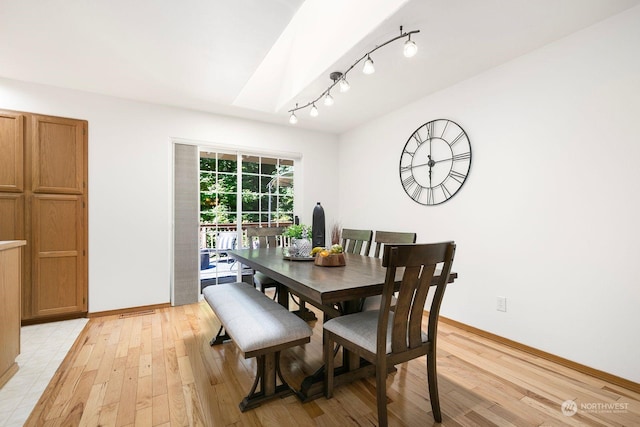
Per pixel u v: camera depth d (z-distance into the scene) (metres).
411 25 1.96
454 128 2.86
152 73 2.62
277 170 4.28
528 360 2.17
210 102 3.30
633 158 1.80
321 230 2.52
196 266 3.53
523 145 2.33
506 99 2.45
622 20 1.83
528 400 1.69
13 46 2.18
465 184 2.76
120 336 2.54
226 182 3.90
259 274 3.08
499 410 1.60
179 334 2.59
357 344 1.51
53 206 2.84
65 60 2.39
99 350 2.27
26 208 2.73
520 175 2.35
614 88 1.87
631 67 1.80
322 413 1.58
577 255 2.03
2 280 1.78
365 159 4.08
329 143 4.57
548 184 2.19
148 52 2.27
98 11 1.79
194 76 2.68
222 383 1.84
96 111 3.04
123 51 2.26
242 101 3.42
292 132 4.25
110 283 3.09
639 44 1.77
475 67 2.53
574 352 2.04
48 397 1.68
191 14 1.83
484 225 2.60
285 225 4.33
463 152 2.78
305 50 2.94
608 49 1.89
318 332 2.72
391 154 3.63
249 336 1.55
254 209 4.11
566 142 2.09
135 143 3.22
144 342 2.42
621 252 1.84
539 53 2.24
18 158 2.70
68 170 2.90
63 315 2.91
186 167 3.50
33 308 2.74
